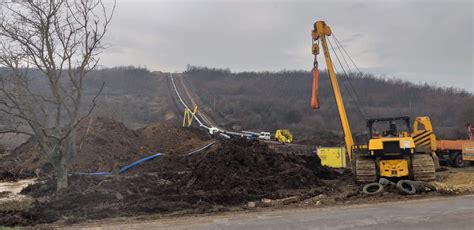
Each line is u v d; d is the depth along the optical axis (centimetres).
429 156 1459
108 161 1981
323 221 884
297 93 11288
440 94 8369
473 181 1502
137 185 1342
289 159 1984
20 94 1164
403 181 1331
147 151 2389
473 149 2322
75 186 1271
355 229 800
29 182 1711
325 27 1925
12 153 2328
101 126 2378
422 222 847
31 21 1156
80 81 1260
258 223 882
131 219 972
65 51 1220
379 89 9056
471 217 880
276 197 1312
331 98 9644
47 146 1268
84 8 1238
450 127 5722
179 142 2784
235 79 14750
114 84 13100
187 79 15425
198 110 9425
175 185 1388
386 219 888
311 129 7419
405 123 1602
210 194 1231
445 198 1169
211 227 853
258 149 1977
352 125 5938
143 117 8606
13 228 891
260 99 10512
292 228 824
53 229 880
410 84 9175
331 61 1908
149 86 13462
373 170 1468
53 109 1390
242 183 1424
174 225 884
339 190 1477
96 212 1029
